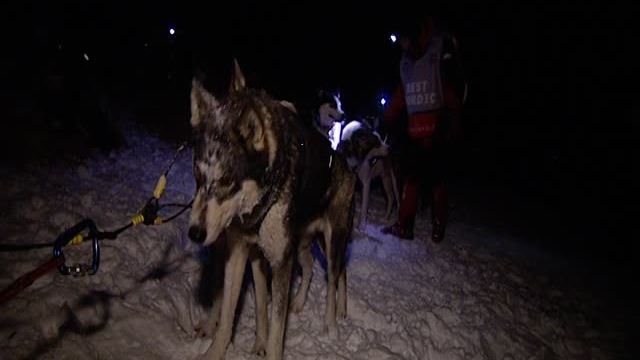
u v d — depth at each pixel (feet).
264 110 4.62
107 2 24.68
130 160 11.45
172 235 7.95
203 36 29.71
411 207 11.16
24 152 10.12
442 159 11.16
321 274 8.27
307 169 5.46
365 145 11.28
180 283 6.86
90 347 5.07
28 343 4.79
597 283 12.46
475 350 7.65
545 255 13.71
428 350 7.14
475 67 30.09
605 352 8.96
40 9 19.10
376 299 7.97
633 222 19.90
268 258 5.21
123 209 8.23
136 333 5.58
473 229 14.43
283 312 5.34
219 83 24.63
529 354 8.13
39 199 7.56
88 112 11.78
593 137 28.35
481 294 9.56
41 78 11.59
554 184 24.48
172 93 22.62
